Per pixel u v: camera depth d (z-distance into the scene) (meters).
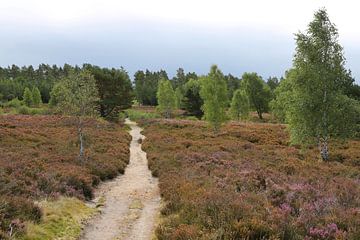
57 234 12.15
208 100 49.50
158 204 17.72
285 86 34.59
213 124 49.78
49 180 18.12
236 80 153.00
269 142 40.72
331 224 10.34
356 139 41.97
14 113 76.88
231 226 10.23
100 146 35.25
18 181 16.45
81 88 28.11
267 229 9.98
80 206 16.19
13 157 23.59
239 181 18.34
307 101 30.92
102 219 14.95
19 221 11.38
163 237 11.27
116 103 69.00
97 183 22.48
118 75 70.88
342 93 32.88
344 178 21.06
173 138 43.97
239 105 78.75
